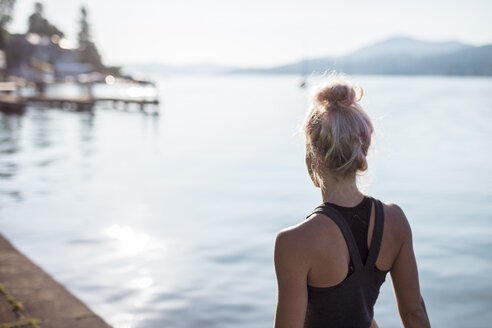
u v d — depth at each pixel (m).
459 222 8.25
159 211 8.98
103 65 125.69
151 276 5.68
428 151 17.72
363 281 1.32
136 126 29.34
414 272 1.41
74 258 6.27
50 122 31.53
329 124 1.32
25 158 16.69
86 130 26.94
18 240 7.02
